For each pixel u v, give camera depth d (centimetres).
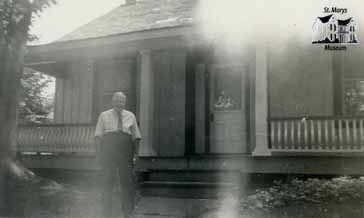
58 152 1083
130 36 1011
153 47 1042
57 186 834
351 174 849
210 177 925
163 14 1180
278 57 1069
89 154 1054
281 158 894
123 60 1240
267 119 920
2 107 833
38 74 1905
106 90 1256
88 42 1055
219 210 735
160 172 962
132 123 641
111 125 627
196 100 1132
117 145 623
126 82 1231
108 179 637
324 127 884
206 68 1129
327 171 862
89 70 1286
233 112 1098
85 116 1283
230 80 1109
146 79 1040
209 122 1117
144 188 902
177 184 885
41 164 1097
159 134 1094
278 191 772
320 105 1035
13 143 843
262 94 927
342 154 878
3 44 823
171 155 1077
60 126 1088
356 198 708
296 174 885
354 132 862
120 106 634
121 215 680
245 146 1079
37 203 752
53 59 1145
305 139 893
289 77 1059
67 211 728
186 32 962
